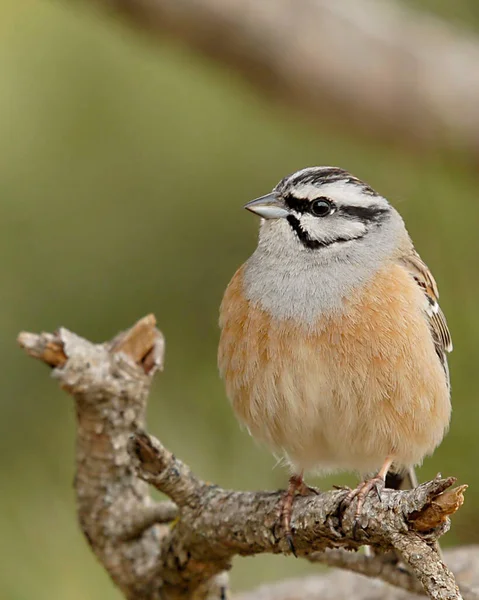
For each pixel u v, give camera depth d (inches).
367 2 461.4
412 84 447.5
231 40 446.9
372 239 379.6
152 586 366.6
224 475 416.8
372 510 292.0
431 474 392.5
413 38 452.8
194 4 440.1
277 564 447.5
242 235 453.1
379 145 460.4
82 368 350.9
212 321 441.4
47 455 426.3
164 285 446.6
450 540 399.5
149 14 443.5
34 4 471.8
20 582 402.3
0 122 459.5
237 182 457.7
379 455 365.4
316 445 369.7
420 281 377.1
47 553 409.7
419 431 357.7
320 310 355.9
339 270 368.8
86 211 452.4
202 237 452.1
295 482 336.8
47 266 446.0
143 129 460.1
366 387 352.2
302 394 355.6
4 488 419.2
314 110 457.7
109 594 408.5
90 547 373.4
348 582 406.0
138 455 334.0
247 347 361.1
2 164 454.3
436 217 432.5
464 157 452.8
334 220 378.3
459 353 399.5
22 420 429.4
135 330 357.7
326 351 353.1
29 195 451.8
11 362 434.3
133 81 463.5
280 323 357.1
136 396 358.3
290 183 383.6
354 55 447.8
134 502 366.6
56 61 464.8
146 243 450.9
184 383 432.8
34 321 441.1
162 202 454.6
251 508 331.0
